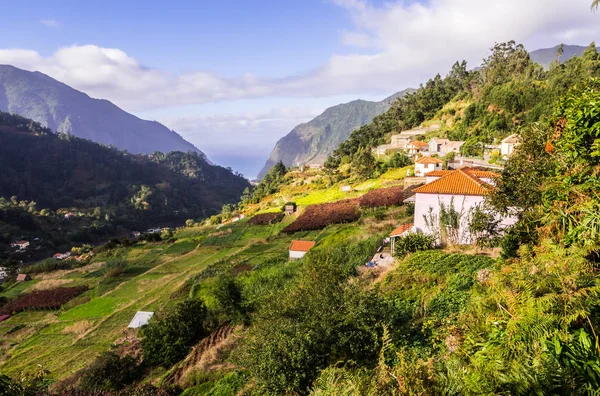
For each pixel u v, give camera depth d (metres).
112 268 64.44
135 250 83.44
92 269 72.94
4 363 33.75
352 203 67.19
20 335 42.31
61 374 29.14
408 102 164.62
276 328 14.11
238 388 16.39
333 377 8.79
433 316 14.54
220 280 30.53
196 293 37.09
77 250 120.25
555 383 4.94
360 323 13.10
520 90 101.06
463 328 8.10
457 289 16.84
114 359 24.56
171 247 79.25
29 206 179.25
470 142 89.81
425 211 27.62
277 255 50.81
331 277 17.44
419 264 21.38
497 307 7.75
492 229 21.64
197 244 77.38
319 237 52.25
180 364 23.36
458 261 20.64
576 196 8.76
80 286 60.94
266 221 78.44
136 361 25.67
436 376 6.14
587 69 88.94
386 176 82.38
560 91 87.69
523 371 5.15
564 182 9.27
